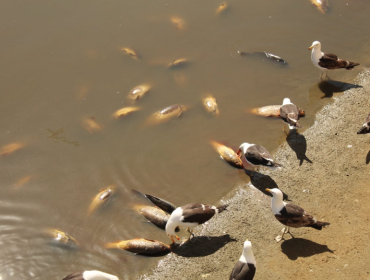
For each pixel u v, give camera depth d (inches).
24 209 437.7
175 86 568.4
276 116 506.0
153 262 369.7
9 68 610.2
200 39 642.8
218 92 554.3
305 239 367.6
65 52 633.0
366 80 542.0
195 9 701.9
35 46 644.7
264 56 597.6
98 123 526.0
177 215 365.4
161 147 490.6
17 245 403.2
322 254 350.3
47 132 521.3
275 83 561.0
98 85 578.6
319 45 529.7
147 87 562.6
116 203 430.0
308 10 681.6
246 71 584.4
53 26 680.4
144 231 398.9
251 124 504.7
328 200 399.5
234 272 325.1
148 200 427.2
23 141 512.1
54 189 454.9
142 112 536.1
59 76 595.8
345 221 376.2
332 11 674.2
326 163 439.2
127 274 363.6
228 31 654.5
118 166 472.4
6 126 531.8
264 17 675.4
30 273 378.9
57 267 380.5
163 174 457.4
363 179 413.7
